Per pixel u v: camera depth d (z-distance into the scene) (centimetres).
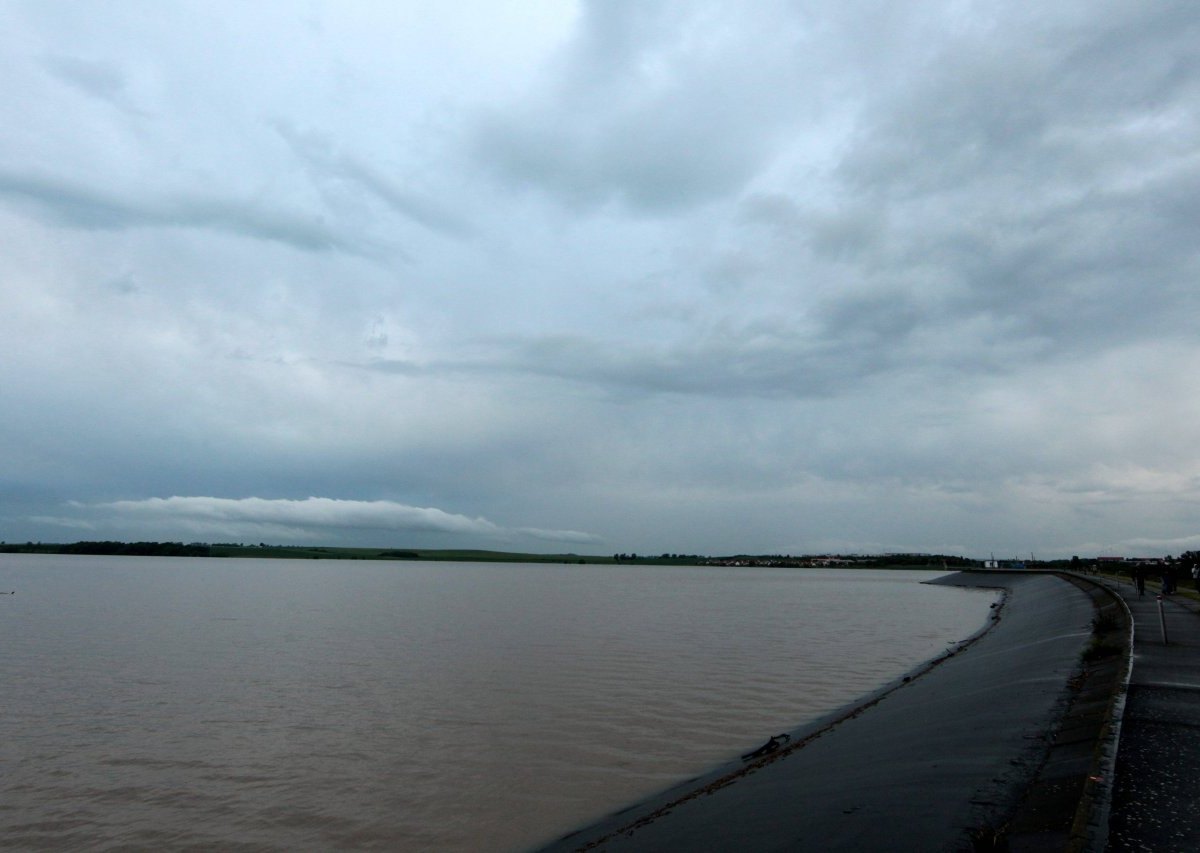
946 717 1873
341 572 18662
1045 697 1781
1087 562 11356
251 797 1723
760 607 8006
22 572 15025
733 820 1330
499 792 1747
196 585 10775
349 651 4038
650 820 1471
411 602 8069
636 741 2166
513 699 2739
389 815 1616
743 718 2434
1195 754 1150
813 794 1381
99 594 8500
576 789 1764
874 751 1656
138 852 1438
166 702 2708
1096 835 842
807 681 3120
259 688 2961
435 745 2136
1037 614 5141
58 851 1445
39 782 1827
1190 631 2595
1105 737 1221
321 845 1467
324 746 2131
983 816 1039
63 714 2516
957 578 15812
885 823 1105
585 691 2891
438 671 3369
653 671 3372
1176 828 873
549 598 9394
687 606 8119
